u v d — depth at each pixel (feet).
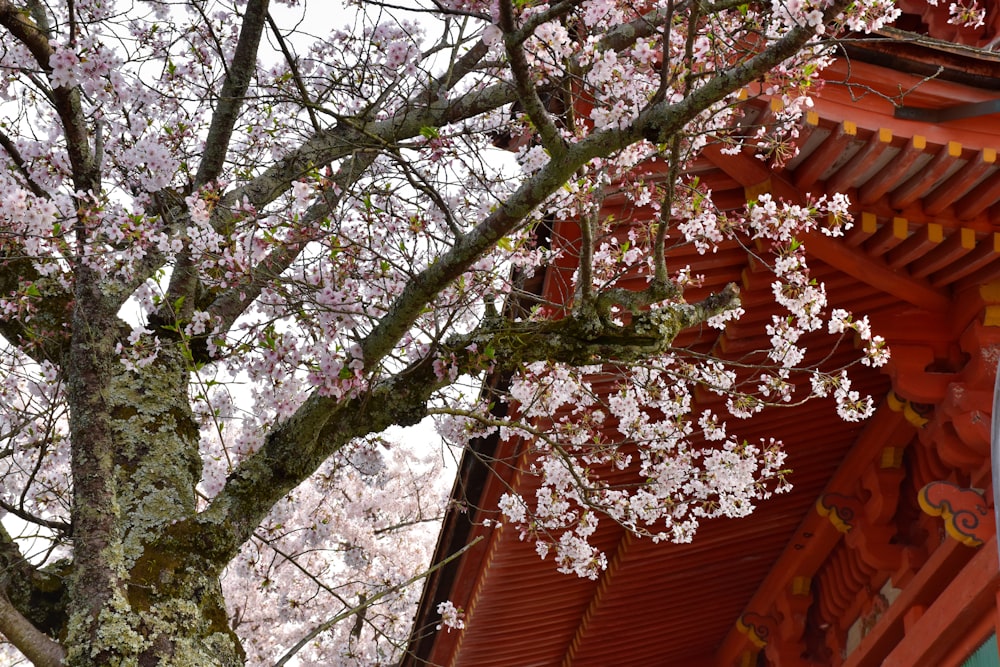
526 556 23.21
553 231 14.64
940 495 18.25
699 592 25.90
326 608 35.65
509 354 11.48
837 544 23.71
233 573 37.09
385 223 12.78
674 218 14.76
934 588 19.63
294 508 17.56
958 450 18.61
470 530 22.18
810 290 13.60
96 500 10.43
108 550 10.11
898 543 21.53
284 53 12.22
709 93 9.57
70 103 11.49
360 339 11.19
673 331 11.40
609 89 11.64
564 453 13.53
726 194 16.71
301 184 11.52
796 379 20.06
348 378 10.86
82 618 9.66
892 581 21.30
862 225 16.66
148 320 12.42
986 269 17.40
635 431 15.46
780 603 25.40
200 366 11.13
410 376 11.73
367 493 34.37
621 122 10.94
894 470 21.44
